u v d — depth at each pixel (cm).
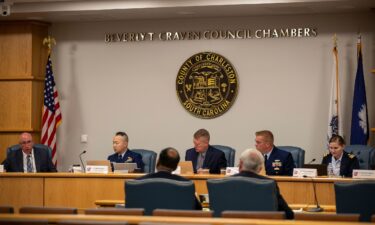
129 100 1095
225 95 1055
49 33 1118
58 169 1114
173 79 1079
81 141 1110
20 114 1084
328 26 1017
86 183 788
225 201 593
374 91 995
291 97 1031
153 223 448
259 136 834
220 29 1059
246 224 455
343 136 989
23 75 1084
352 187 597
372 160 871
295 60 1030
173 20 1078
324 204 729
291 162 834
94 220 472
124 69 1097
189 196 587
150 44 1088
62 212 514
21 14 1034
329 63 1017
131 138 1092
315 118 1021
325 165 776
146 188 593
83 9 1003
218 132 1059
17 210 804
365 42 1001
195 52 1069
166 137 1080
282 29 1034
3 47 1093
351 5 953
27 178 805
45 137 1071
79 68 1114
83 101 1112
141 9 994
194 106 1068
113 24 1102
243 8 984
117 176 777
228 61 1054
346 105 1008
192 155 896
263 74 1042
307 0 928
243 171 607
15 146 921
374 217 469
